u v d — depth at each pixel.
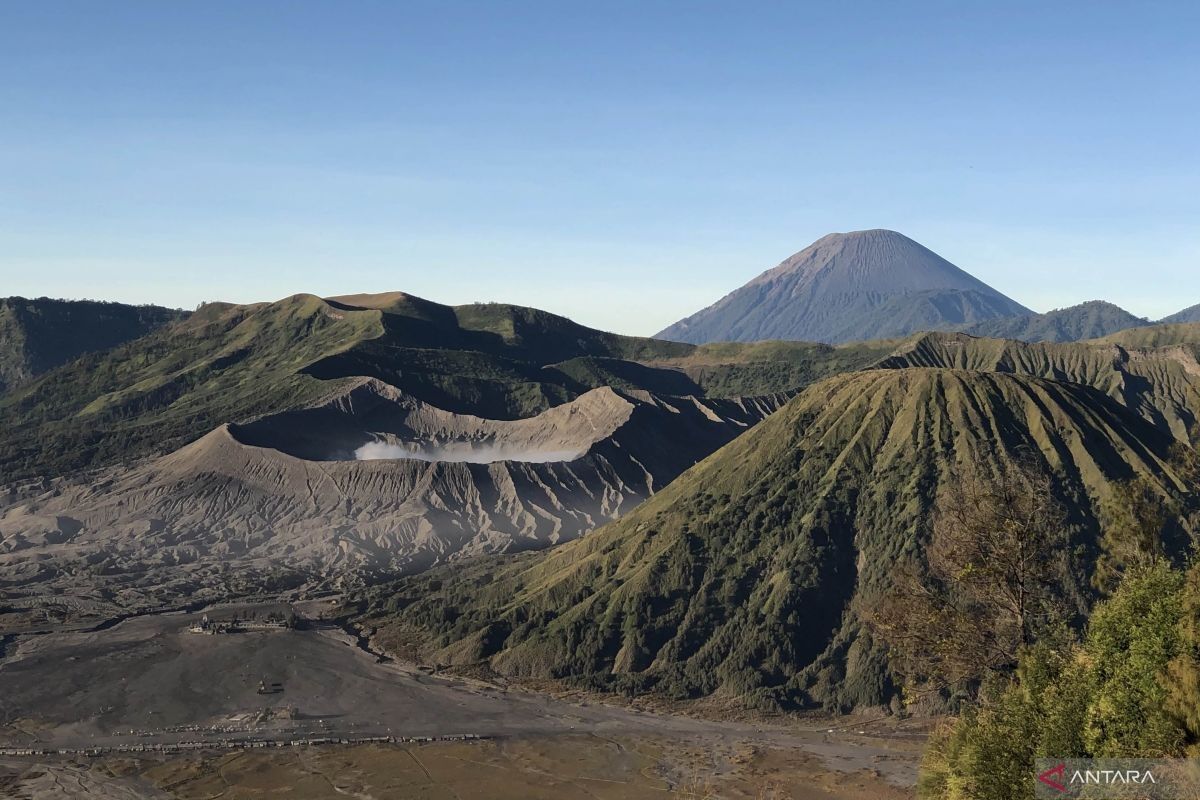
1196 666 55.28
